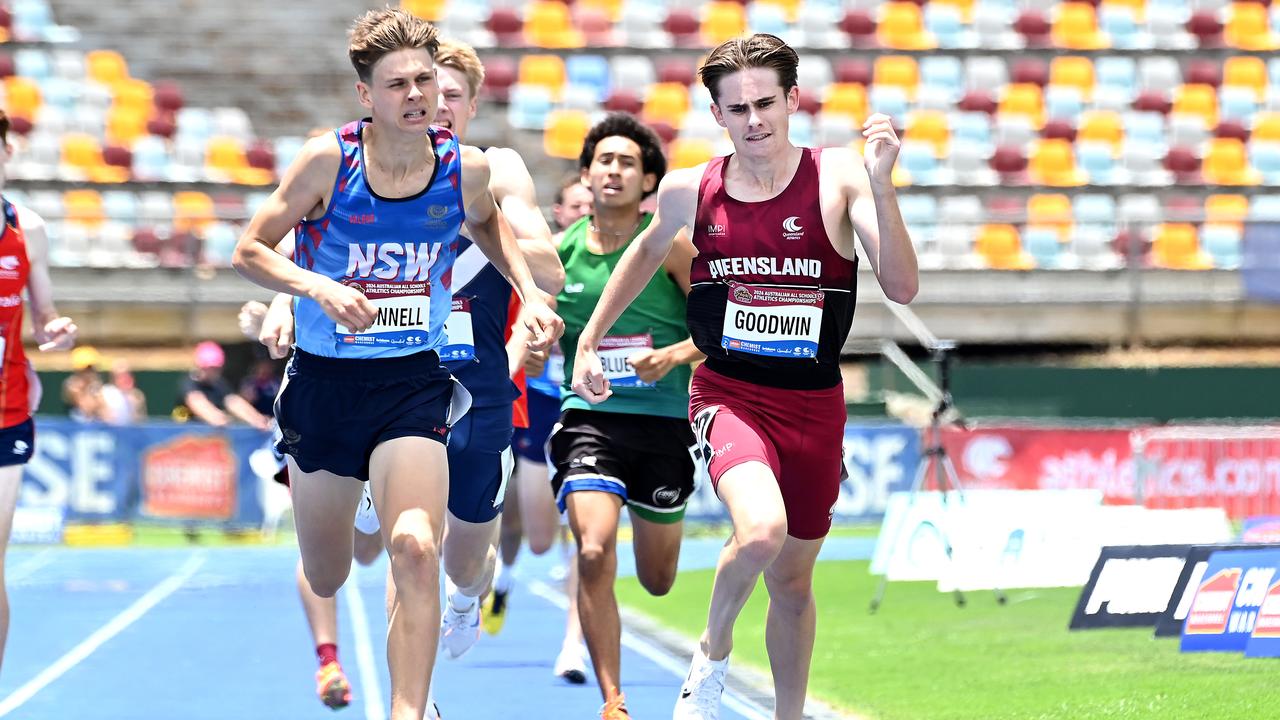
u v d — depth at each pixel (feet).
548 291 56.34
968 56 248.32
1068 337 196.95
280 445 50.01
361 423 45.80
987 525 105.19
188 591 121.70
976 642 83.51
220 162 228.43
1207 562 76.54
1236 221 189.26
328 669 59.57
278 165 229.86
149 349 199.00
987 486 163.84
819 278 46.24
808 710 62.90
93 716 64.49
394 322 44.78
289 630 96.99
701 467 98.99
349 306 41.47
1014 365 192.54
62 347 61.62
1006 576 105.19
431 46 42.78
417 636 42.93
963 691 66.33
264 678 76.07
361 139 43.32
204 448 169.07
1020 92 244.63
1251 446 151.94
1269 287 189.37
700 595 116.06
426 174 43.70
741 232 46.37
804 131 235.20
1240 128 238.68
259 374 170.60
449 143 44.19
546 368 79.46
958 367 193.26
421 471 44.91
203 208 215.72
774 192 46.29
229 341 196.34
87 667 80.18
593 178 65.26
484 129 236.22
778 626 49.88
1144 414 190.90
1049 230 212.02
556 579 134.00
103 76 248.11
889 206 43.19
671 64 247.50
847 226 46.57
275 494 169.48
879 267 44.80
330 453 46.68
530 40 252.21
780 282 46.29
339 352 44.98
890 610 101.96
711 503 173.37
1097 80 249.34
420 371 46.03
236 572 137.39
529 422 79.71
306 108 247.70
